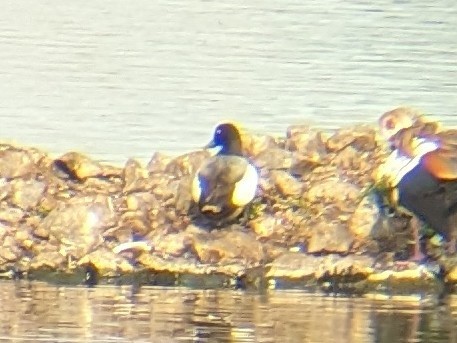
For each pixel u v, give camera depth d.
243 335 8.80
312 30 13.38
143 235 13.16
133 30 13.41
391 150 13.27
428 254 13.02
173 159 13.44
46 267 13.06
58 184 13.43
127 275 12.95
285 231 13.16
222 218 13.23
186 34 13.41
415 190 13.00
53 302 10.79
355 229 13.09
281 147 13.39
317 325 9.40
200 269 12.84
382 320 9.78
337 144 13.34
